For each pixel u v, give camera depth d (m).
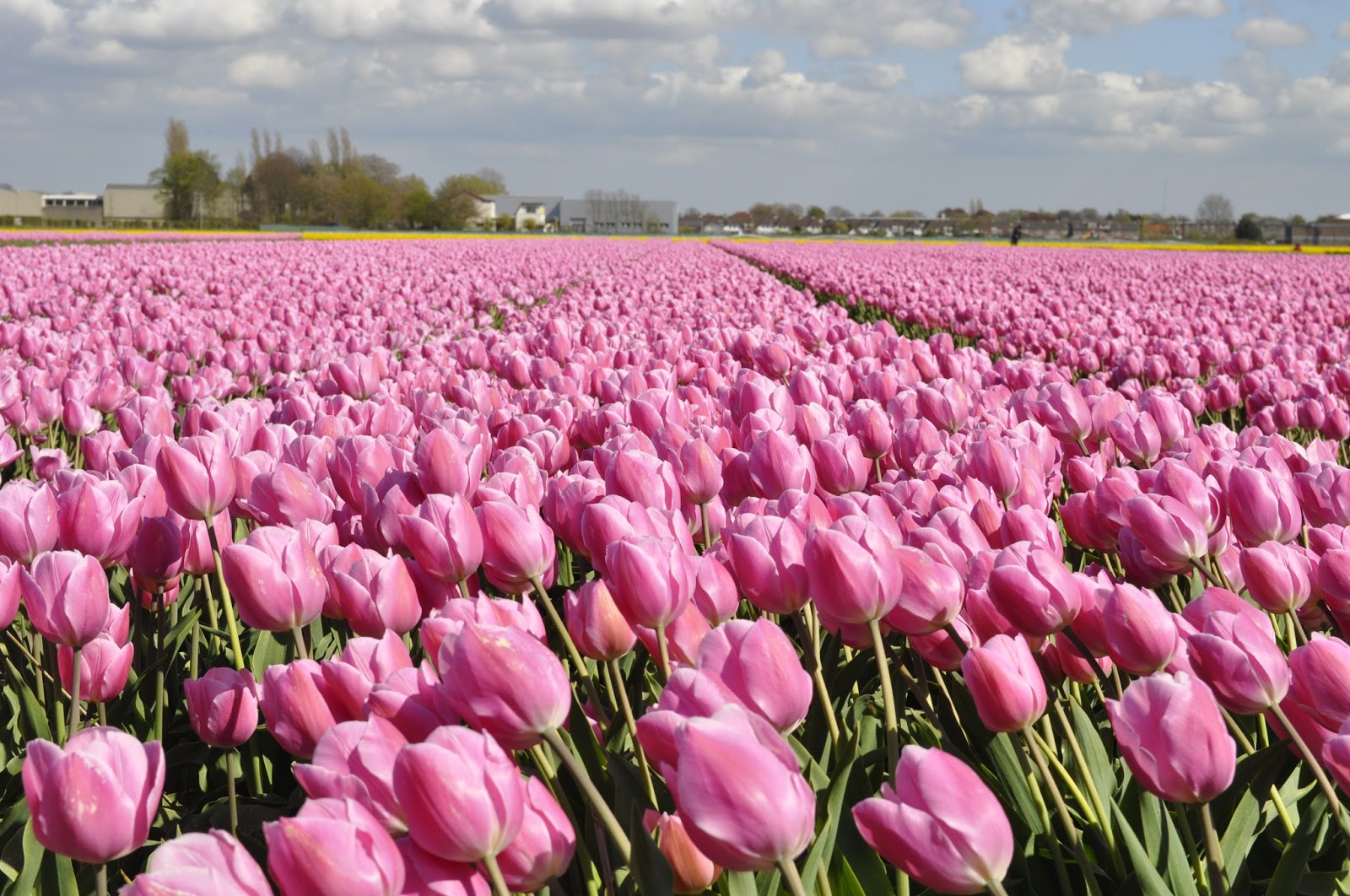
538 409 4.46
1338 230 87.56
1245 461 2.96
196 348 8.32
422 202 122.25
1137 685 1.40
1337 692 1.54
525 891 1.29
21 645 2.43
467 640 1.31
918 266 31.83
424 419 4.09
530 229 135.50
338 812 1.16
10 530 2.29
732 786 1.11
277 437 3.42
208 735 1.78
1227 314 12.83
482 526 1.97
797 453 2.60
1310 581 2.22
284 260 27.05
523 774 1.80
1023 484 2.75
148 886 1.03
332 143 135.25
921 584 1.72
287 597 1.87
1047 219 120.94
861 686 2.20
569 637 1.90
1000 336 11.80
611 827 1.33
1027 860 1.79
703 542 2.79
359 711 1.53
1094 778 1.86
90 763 1.26
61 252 30.42
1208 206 119.38
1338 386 5.46
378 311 13.27
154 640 2.75
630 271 25.44
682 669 1.32
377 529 2.42
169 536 2.43
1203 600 1.81
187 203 115.44
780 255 37.28
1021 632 1.80
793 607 1.87
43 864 1.69
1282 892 1.54
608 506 1.91
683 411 3.64
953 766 1.21
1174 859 1.61
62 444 5.74
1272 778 1.67
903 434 3.44
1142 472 2.81
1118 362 7.31
